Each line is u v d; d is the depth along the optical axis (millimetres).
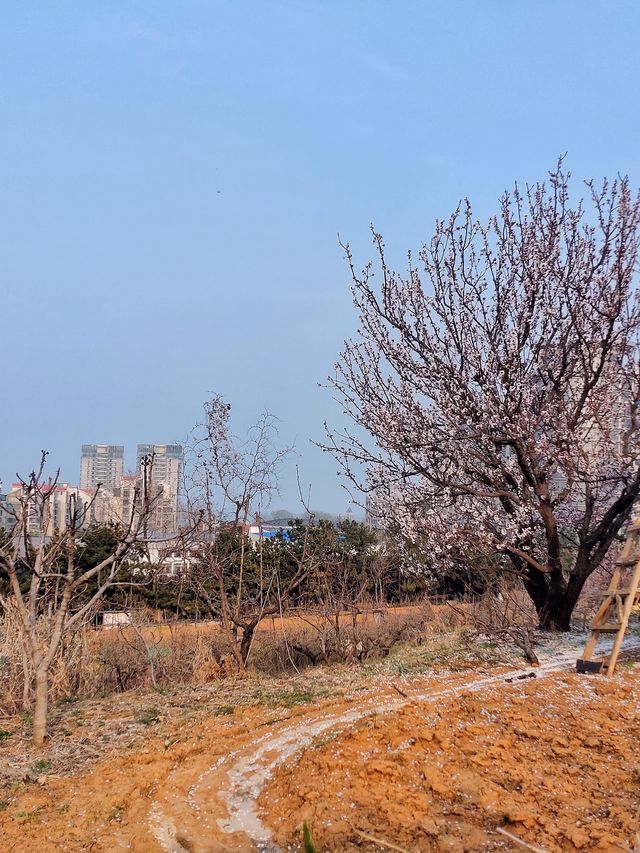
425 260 13156
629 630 12750
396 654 12141
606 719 7859
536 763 6699
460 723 7637
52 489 8352
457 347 12898
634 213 12508
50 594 10680
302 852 5379
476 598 16859
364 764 6582
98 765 7074
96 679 10680
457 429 12672
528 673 9945
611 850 5008
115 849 5418
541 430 12672
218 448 14312
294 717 8336
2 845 5461
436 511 13008
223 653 12508
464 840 5324
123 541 8109
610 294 12438
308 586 15680
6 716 8891
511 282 12891
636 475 11859
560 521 13828
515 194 13031
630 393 12812
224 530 14414
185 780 6672
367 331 13492
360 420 13484
